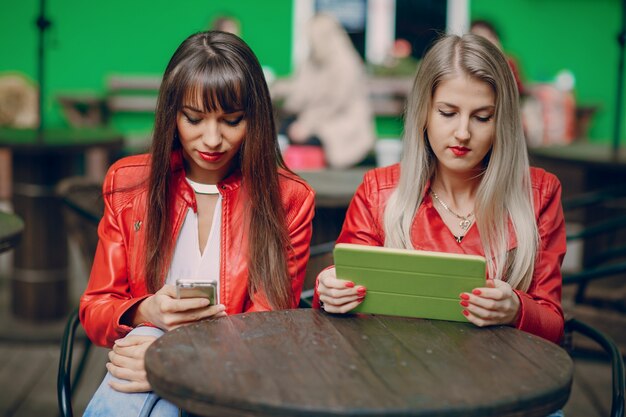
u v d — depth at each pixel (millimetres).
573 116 8180
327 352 1766
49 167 4680
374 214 2299
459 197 2270
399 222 2236
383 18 8688
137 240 2246
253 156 2186
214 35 2150
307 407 1484
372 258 1939
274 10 8508
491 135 2131
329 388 1572
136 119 8344
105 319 2127
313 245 3559
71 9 8312
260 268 2223
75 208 3154
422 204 2250
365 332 1899
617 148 4961
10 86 7340
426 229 2230
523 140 2180
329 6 8602
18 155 4660
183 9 8445
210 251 2242
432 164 2264
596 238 4793
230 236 2248
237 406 1519
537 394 1576
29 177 4668
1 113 7266
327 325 1938
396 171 2334
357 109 6902
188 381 1588
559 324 2084
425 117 2172
